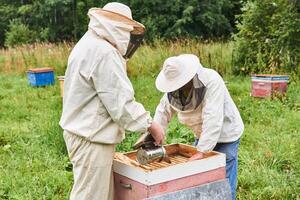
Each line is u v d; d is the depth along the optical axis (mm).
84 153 2955
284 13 11906
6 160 5887
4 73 15945
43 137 6672
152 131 2984
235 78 12156
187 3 27641
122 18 2898
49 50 16266
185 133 6555
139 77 13055
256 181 4852
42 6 30859
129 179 2932
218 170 3072
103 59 2846
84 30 31219
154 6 27484
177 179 2869
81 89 2924
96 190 2965
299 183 4695
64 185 5004
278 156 5441
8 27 33375
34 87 12461
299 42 11727
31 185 4926
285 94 9117
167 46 14992
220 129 3270
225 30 28453
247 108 8312
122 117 2850
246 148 5984
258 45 12266
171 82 3227
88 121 2922
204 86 3291
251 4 12727
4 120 8430
